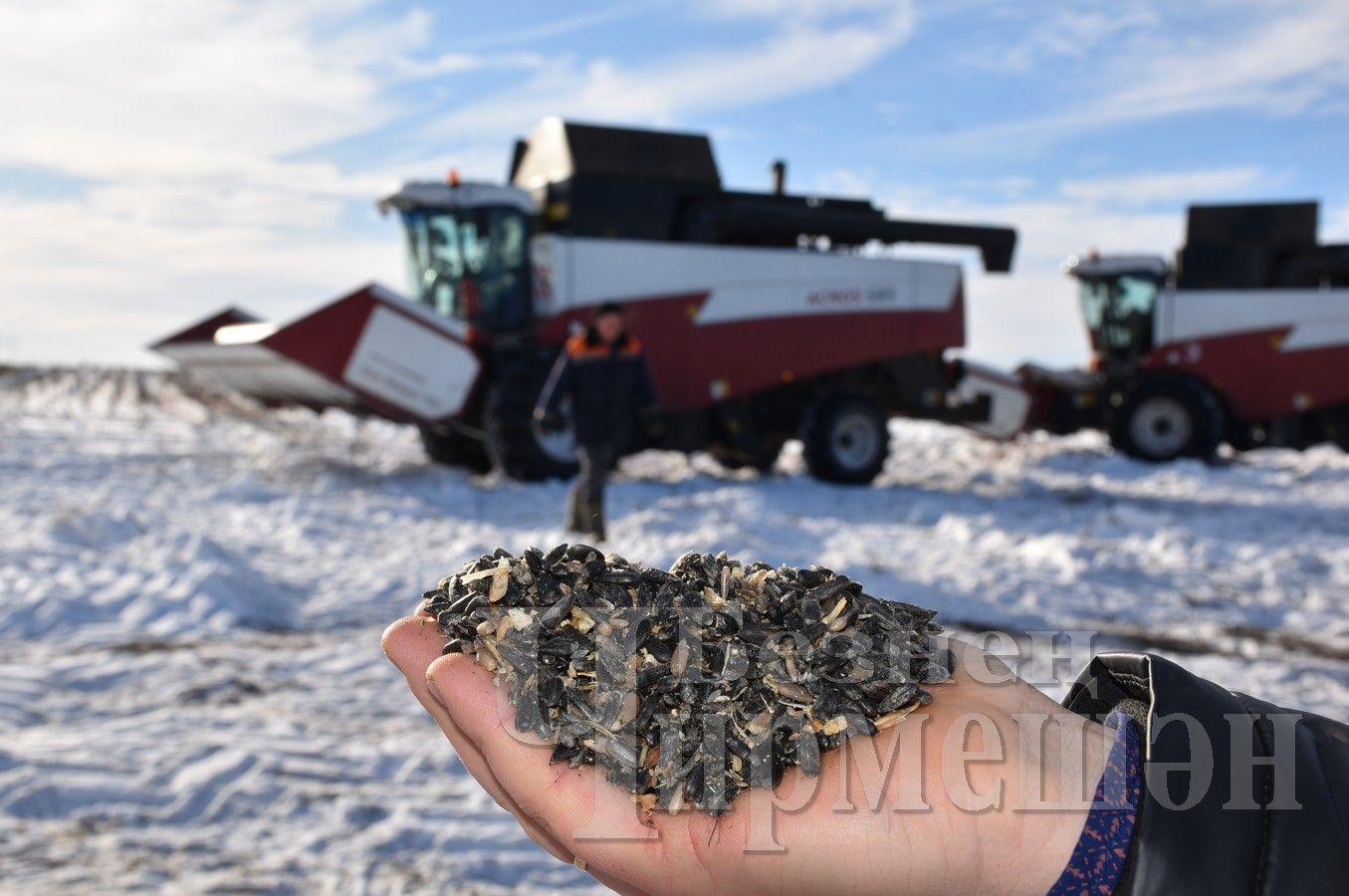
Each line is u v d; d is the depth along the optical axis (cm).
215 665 534
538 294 1283
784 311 1404
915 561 850
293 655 559
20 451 1259
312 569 762
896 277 1462
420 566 784
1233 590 779
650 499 1140
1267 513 1168
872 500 1264
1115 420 1738
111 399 2175
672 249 1343
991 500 1252
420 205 1273
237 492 1037
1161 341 1770
